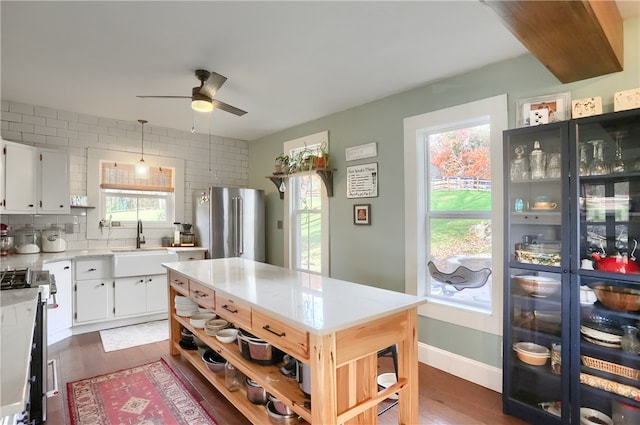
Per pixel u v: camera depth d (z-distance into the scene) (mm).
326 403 1403
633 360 1786
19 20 2021
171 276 3053
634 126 1862
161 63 2613
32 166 3434
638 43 1940
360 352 1545
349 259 3689
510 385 2229
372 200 3451
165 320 4133
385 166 3332
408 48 2381
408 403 1798
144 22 2057
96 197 4121
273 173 4555
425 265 3094
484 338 2615
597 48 1739
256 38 2252
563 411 1965
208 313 2838
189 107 3701
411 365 1800
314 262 4320
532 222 2193
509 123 2494
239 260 3336
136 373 2750
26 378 854
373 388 1677
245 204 4648
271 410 1858
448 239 2965
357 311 1604
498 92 2555
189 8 1921
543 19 1479
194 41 2291
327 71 2758
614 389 1810
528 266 2145
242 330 2154
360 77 2871
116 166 4258
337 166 3852
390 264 3270
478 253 2777
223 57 2520
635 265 1786
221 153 5145
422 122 3029
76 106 3678
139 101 3500
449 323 2830
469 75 2730
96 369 2824
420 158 3092
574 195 1944
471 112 2695
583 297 1947
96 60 2559
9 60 2555
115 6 1896
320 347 1398
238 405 2045
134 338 3527
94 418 2141
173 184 4711
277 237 4863
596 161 1952
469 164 2840
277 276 2471
